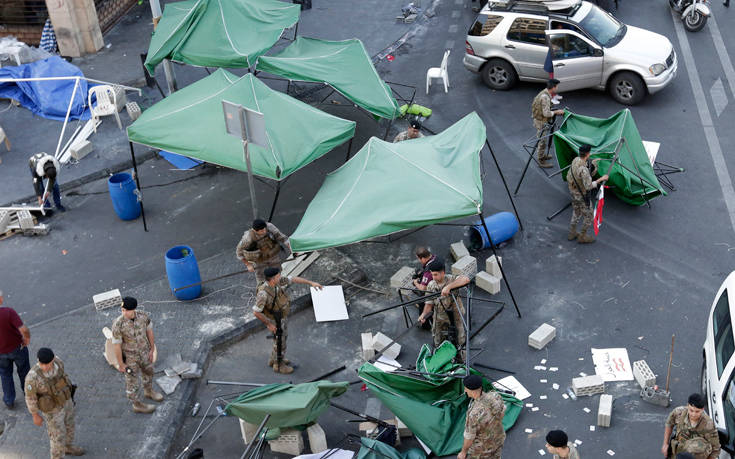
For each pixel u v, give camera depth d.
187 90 13.56
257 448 8.55
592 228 12.89
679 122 15.98
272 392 8.79
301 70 14.33
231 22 15.50
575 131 13.41
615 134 12.91
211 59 14.96
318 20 22.17
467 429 7.71
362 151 12.10
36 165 13.38
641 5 21.70
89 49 20.28
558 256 12.36
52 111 17.28
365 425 9.23
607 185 13.32
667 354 10.24
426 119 16.77
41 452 9.26
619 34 17.02
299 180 14.81
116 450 9.22
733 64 18.22
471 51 17.77
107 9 21.72
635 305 11.20
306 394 8.63
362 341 10.56
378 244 12.91
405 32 21.19
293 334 11.12
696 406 7.34
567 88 17.05
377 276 12.22
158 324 11.24
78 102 17.25
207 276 12.24
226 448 9.27
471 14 22.06
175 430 9.54
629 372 9.99
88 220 13.95
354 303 11.66
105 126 16.83
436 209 10.47
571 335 10.72
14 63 18.33
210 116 12.45
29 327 11.37
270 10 16.62
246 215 13.81
